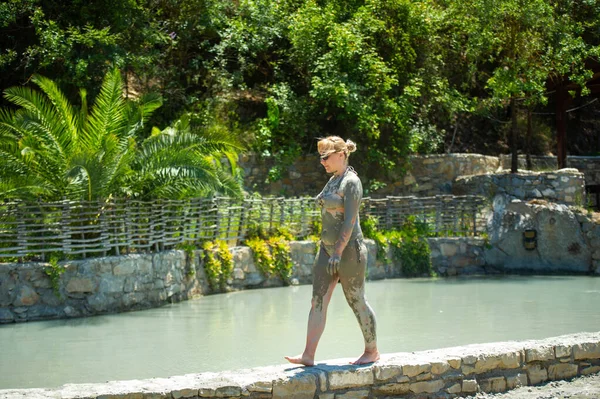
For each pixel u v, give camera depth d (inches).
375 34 800.3
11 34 694.5
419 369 219.8
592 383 240.8
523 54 776.9
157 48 816.9
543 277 677.9
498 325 405.1
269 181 762.2
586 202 761.6
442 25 836.0
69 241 473.4
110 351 346.3
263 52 851.4
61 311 453.7
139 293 494.3
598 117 1095.0
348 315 454.9
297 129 788.0
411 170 825.5
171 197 552.1
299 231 656.4
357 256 213.5
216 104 784.9
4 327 420.5
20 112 511.8
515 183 750.5
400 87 810.8
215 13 816.9
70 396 186.7
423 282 640.4
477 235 735.1
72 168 482.0
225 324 424.8
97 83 682.2
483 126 1004.6
